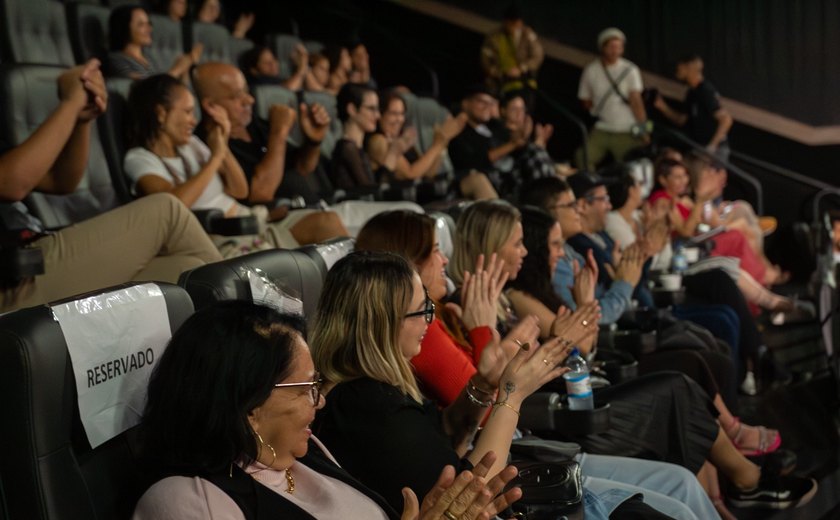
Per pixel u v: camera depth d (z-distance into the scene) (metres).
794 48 9.10
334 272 2.02
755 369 4.82
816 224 6.64
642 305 4.45
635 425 2.91
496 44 8.06
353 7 9.19
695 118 8.40
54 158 2.83
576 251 4.14
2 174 2.75
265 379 1.50
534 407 2.69
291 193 4.65
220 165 3.74
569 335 2.74
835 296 4.69
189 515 1.46
